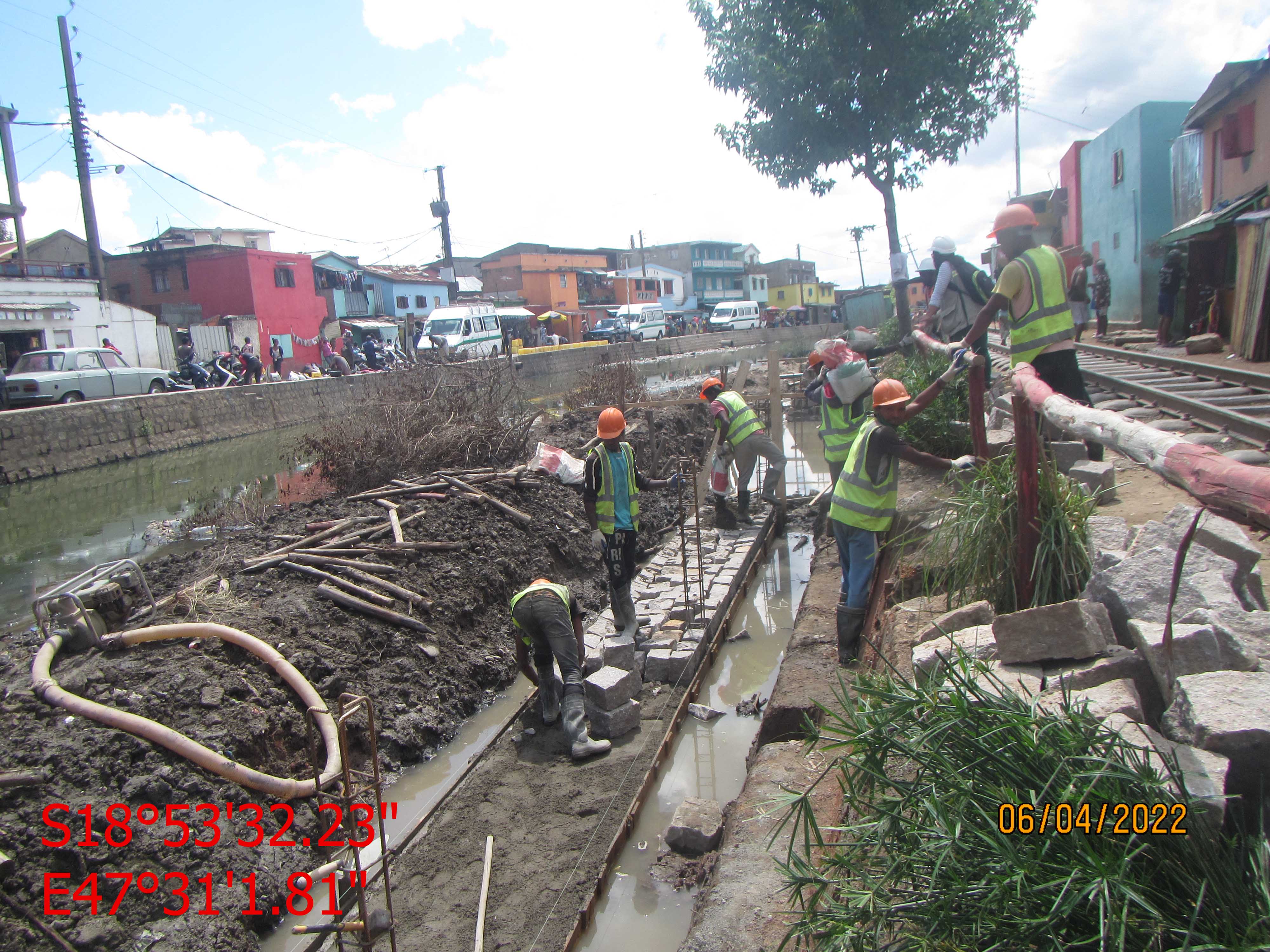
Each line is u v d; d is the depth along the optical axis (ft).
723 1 54.29
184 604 18.60
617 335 148.66
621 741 17.93
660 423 43.73
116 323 88.89
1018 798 7.10
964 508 13.91
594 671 20.30
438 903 13.08
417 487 28.50
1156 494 16.99
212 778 13.75
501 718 19.75
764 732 15.85
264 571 21.43
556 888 13.28
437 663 20.17
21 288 80.69
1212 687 8.07
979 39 51.44
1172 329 54.54
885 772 8.74
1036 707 7.93
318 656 18.06
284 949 12.39
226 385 83.15
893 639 13.98
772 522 33.50
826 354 22.72
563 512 30.37
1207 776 7.14
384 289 154.92
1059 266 16.20
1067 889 6.20
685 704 19.17
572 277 203.21
